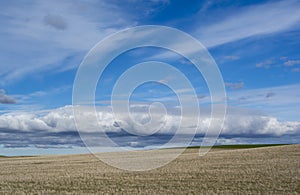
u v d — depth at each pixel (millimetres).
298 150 47031
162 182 25328
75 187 24641
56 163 47750
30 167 42969
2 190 24219
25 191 23625
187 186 23281
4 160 62969
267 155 43031
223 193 20500
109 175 30547
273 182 23547
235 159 40625
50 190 23703
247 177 26172
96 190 23031
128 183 25422
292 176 25766
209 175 28078
